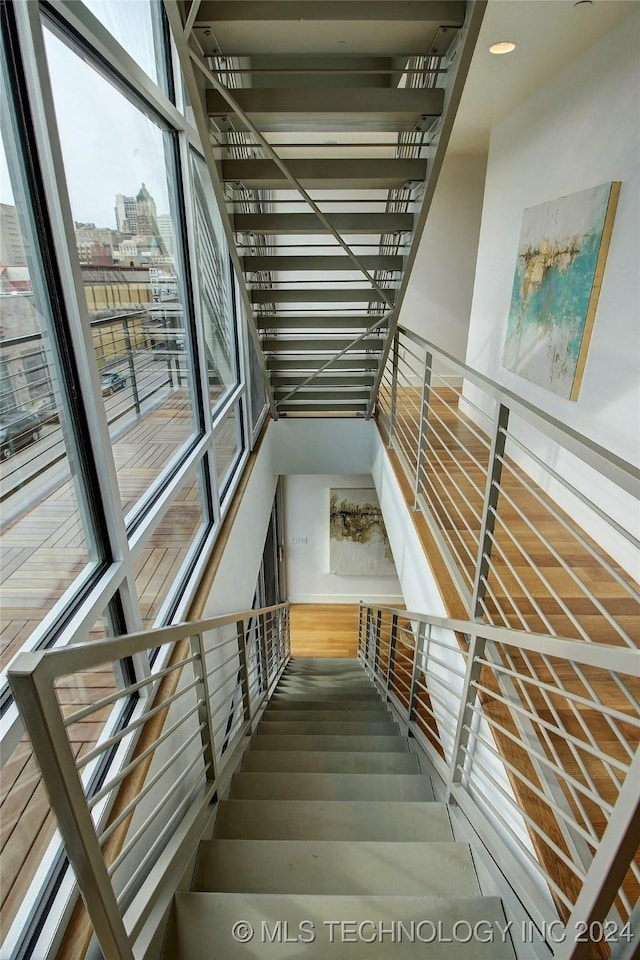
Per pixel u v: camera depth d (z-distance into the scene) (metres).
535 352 3.35
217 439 2.95
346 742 2.48
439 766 1.99
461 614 2.14
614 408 2.56
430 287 5.73
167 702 1.23
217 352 3.12
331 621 6.77
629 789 0.77
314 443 5.13
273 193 5.00
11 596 1.08
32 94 1.08
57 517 1.26
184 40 1.57
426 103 1.95
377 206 5.26
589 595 1.17
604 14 2.38
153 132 1.92
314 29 1.71
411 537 3.10
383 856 1.46
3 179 1.05
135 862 1.32
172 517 2.12
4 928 1.00
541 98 3.27
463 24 1.64
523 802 1.39
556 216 3.01
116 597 1.53
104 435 1.40
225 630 2.69
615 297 2.53
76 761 0.81
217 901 1.25
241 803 1.73
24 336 1.12
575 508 3.00
